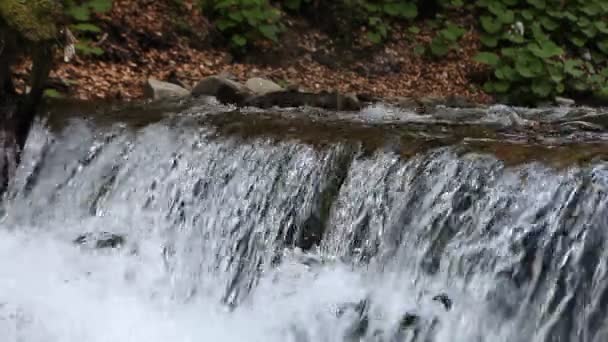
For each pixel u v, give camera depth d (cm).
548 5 938
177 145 491
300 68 848
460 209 376
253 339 407
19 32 496
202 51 804
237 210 451
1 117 530
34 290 442
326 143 441
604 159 362
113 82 680
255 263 433
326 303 397
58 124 536
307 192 431
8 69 525
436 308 367
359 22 920
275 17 839
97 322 427
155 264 463
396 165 409
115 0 789
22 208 517
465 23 977
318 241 421
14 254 475
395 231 395
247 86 679
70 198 511
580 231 334
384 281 391
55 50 573
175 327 427
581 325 323
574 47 941
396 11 947
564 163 363
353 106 626
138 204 489
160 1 817
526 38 929
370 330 381
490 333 349
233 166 463
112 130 520
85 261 469
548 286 337
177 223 472
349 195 418
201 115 532
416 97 798
